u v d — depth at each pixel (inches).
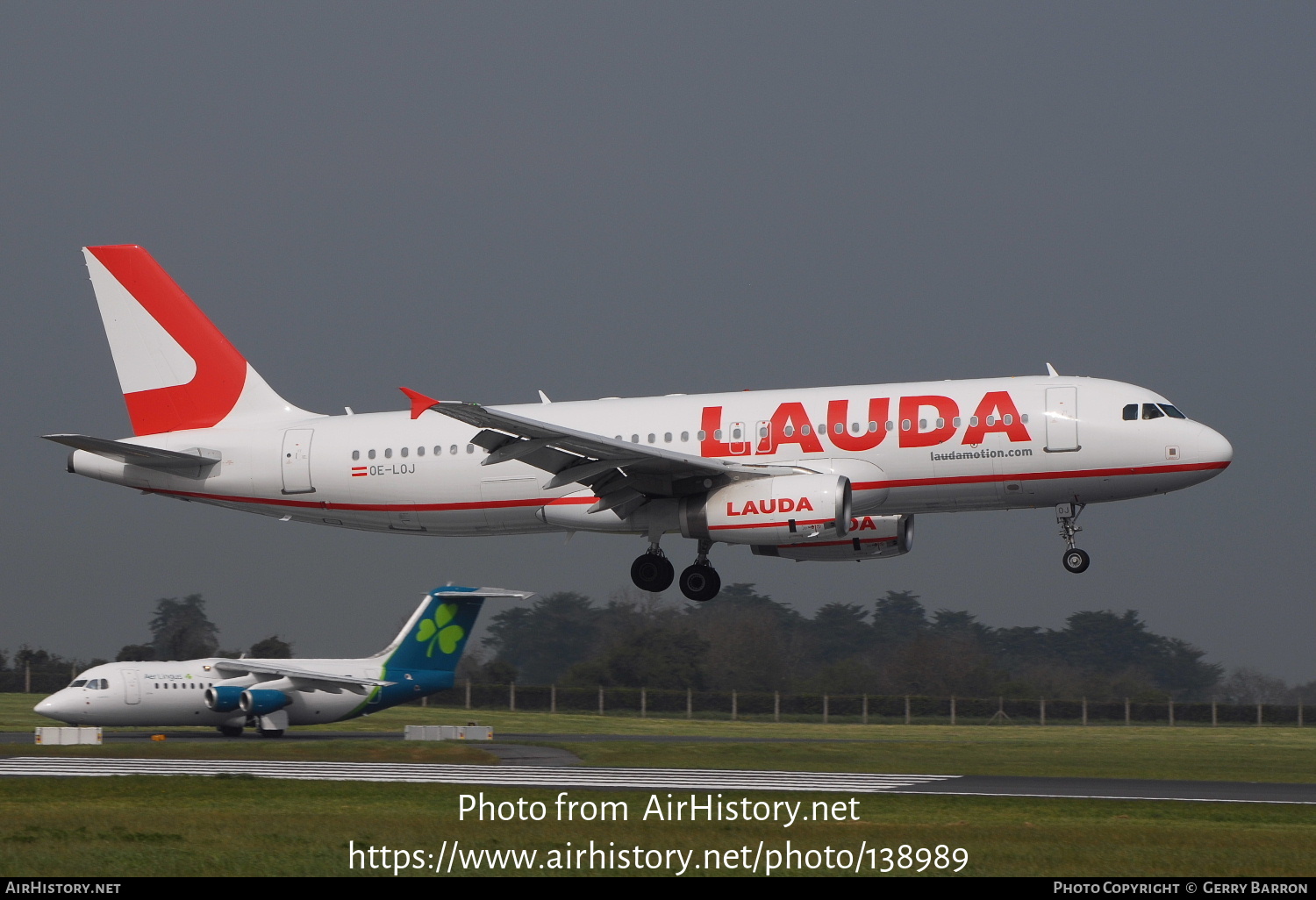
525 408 5565.9
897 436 5009.8
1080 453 4874.5
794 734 7071.9
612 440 4849.9
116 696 5526.6
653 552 5482.3
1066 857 2650.1
